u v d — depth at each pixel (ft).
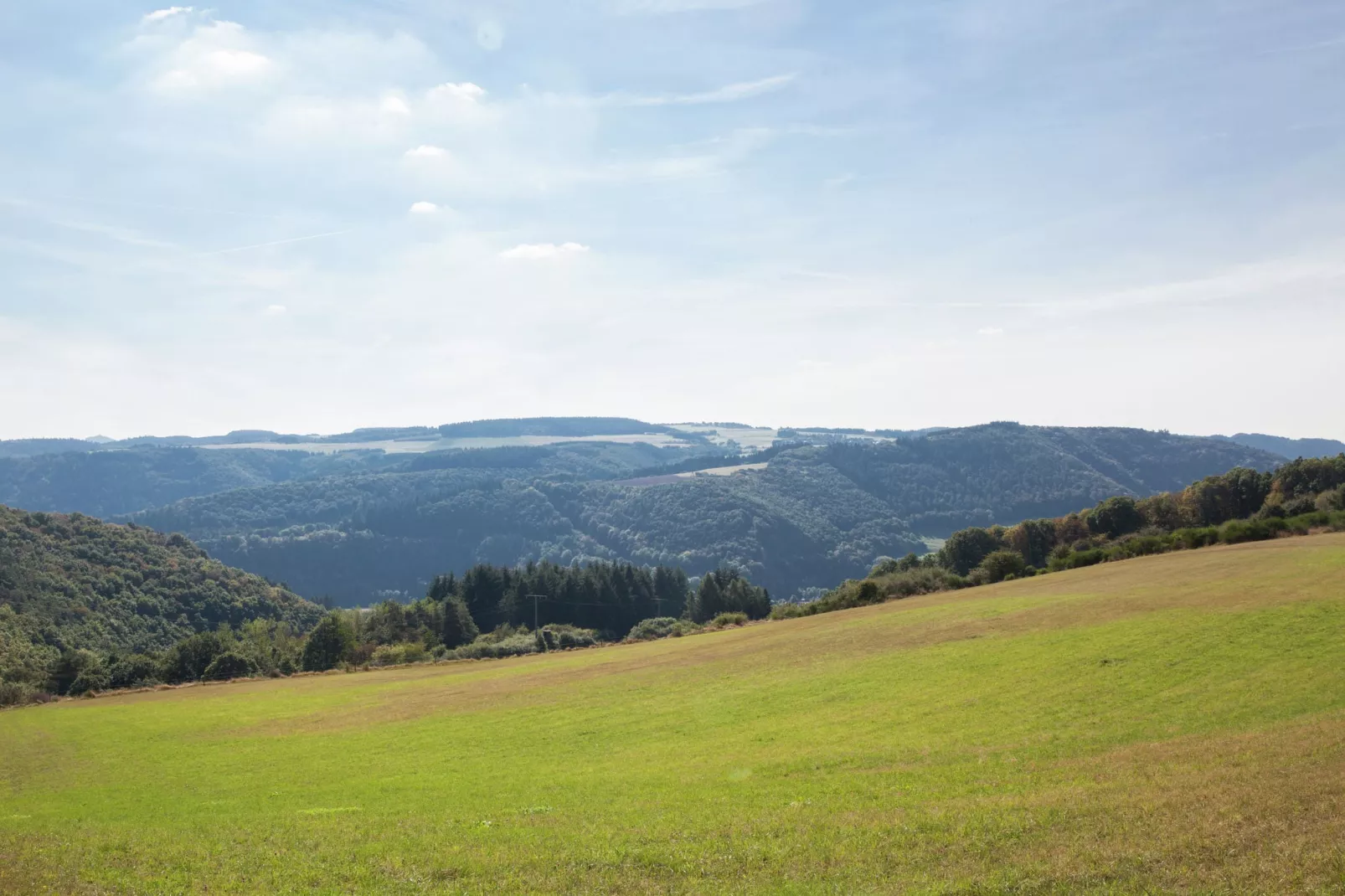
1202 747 78.28
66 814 103.71
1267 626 131.23
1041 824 59.21
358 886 60.03
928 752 94.17
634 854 61.62
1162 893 46.21
